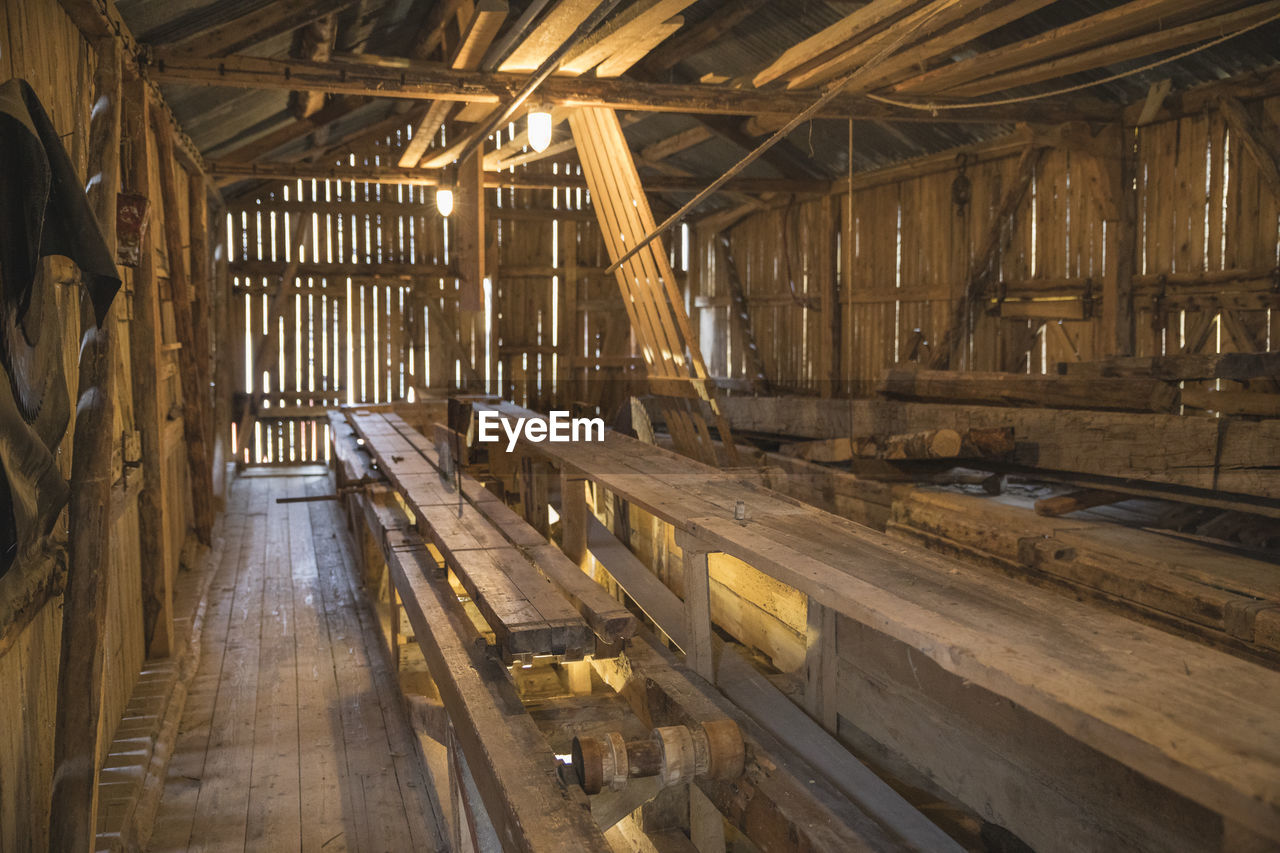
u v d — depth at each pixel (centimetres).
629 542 622
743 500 398
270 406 1279
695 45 834
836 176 1110
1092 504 485
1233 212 666
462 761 321
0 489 239
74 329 355
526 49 569
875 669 319
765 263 1267
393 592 509
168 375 681
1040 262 846
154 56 554
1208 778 157
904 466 602
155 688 472
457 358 1332
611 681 399
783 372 1241
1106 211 748
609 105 651
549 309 1395
